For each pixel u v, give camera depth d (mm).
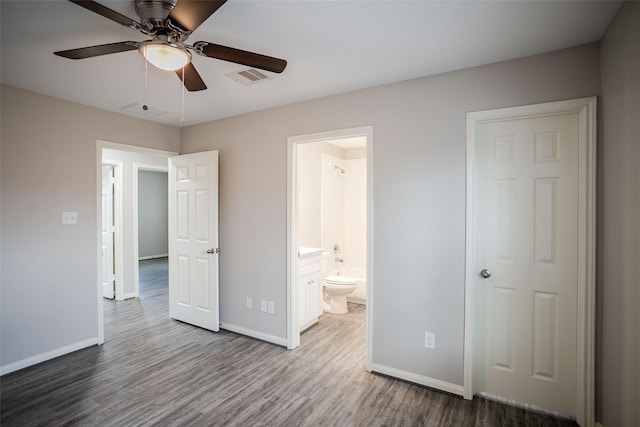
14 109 2688
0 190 2627
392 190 2555
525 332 2229
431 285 2422
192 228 3695
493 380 2328
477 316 2352
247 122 3357
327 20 1721
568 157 2084
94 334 3188
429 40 1928
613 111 1750
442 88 2373
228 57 1740
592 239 1945
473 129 2279
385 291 2598
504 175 2256
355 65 2252
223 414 2135
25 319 2758
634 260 1550
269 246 3234
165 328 3650
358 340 3338
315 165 4484
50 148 2900
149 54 1585
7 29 1785
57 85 2648
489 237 2309
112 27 1781
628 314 1614
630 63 1540
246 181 3377
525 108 2117
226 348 3131
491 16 1686
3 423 2043
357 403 2262
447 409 2197
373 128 2637
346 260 5227
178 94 2836
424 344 2457
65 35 1856
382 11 1643
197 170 3619
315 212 4477
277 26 1782
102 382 2518
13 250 2697
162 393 2373
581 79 1977
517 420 2086
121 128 3395
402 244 2521
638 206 1506
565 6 1603
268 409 2189
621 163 1669
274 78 2471
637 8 1450
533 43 1958
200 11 1386
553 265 2143
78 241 3086
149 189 9188
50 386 2463
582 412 1999
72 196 3045
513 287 2254
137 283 5016
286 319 3143
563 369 2131
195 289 3689
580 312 2008
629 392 1608
